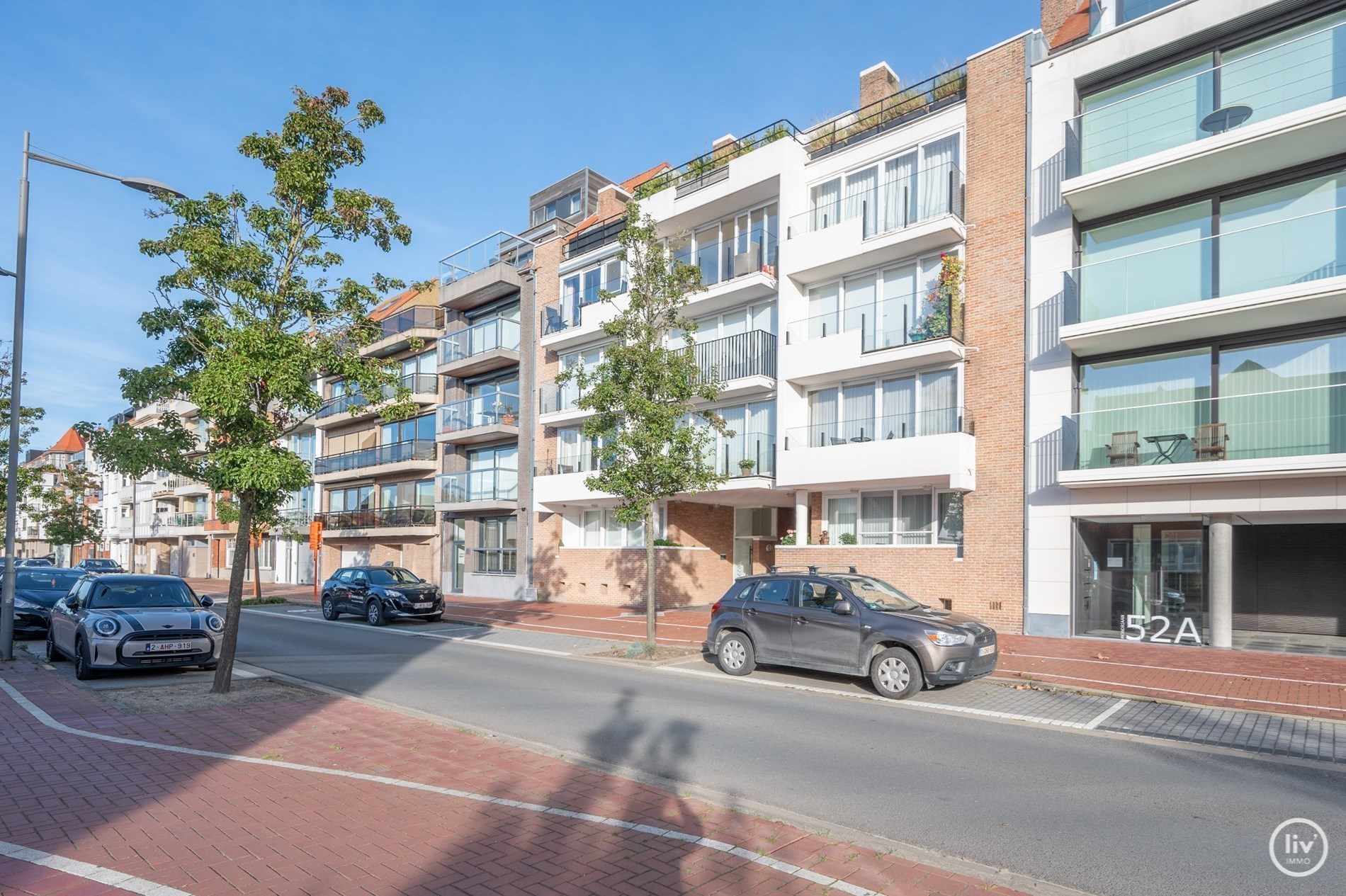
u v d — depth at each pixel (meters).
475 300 31.86
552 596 27.34
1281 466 12.65
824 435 19.59
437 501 31.69
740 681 11.27
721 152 23.25
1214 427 13.88
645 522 14.24
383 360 10.42
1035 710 9.30
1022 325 16.30
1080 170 15.64
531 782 6.03
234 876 4.20
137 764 6.44
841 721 8.59
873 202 19.23
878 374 18.69
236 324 9.34
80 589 12.41
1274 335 13.79
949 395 17.45
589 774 6.29
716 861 4.50
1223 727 8.48
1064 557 15.35
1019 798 5.91
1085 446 15.28
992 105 17.17
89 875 4.20
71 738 7.37
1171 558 14.80
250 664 12.90
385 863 4.41
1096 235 15.95
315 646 15.66
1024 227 16.45
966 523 16.64
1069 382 15.58
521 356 29.22
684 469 13.80
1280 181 13.84
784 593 11.47
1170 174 14.20
